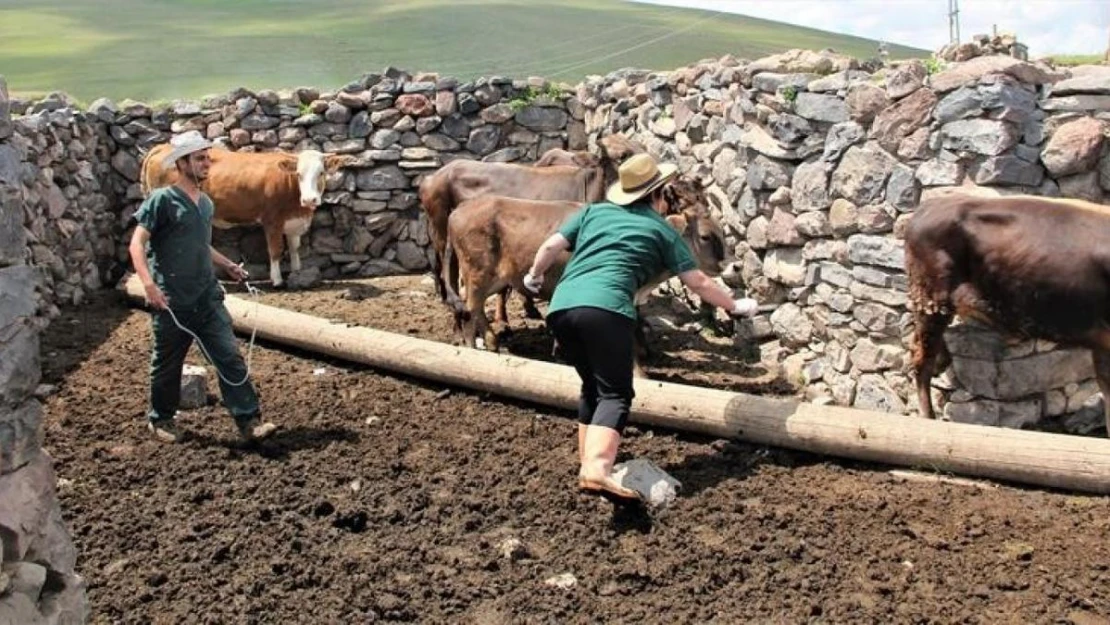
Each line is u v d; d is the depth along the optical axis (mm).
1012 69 6516
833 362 7621
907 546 5145
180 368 6395
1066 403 6777
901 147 7008
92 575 4828
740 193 8789
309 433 6707
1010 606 4594
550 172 9672
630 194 5629
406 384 7715
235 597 4664
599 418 5344
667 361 8539
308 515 5504
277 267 11789
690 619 4527
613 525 5402
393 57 27812
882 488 5824
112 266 11938
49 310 9500
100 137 12156
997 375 6641
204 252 6199
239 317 8688
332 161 11812
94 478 5938
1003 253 6062
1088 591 4695
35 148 9594
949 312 6426
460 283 9641
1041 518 5426
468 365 7344
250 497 5723
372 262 12742
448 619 4539
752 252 8625
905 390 7047
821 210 7648
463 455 6352
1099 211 5984
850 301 7426
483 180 9844
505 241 7883
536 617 4559
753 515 5473
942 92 6781
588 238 5598
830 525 5367
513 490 5828
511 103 12734
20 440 3092
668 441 6543
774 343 8406
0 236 3025
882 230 7168
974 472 5883
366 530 5371
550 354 8750
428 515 5527
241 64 26219
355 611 4562
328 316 10172
